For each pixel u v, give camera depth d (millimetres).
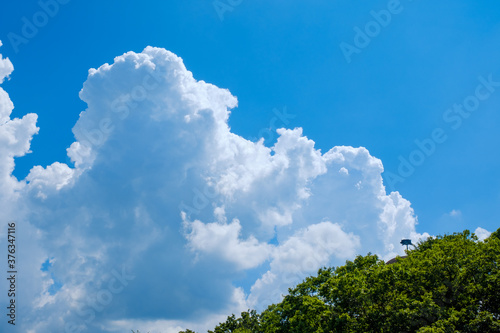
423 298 28969
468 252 32281
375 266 33969
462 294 29609
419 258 34594
